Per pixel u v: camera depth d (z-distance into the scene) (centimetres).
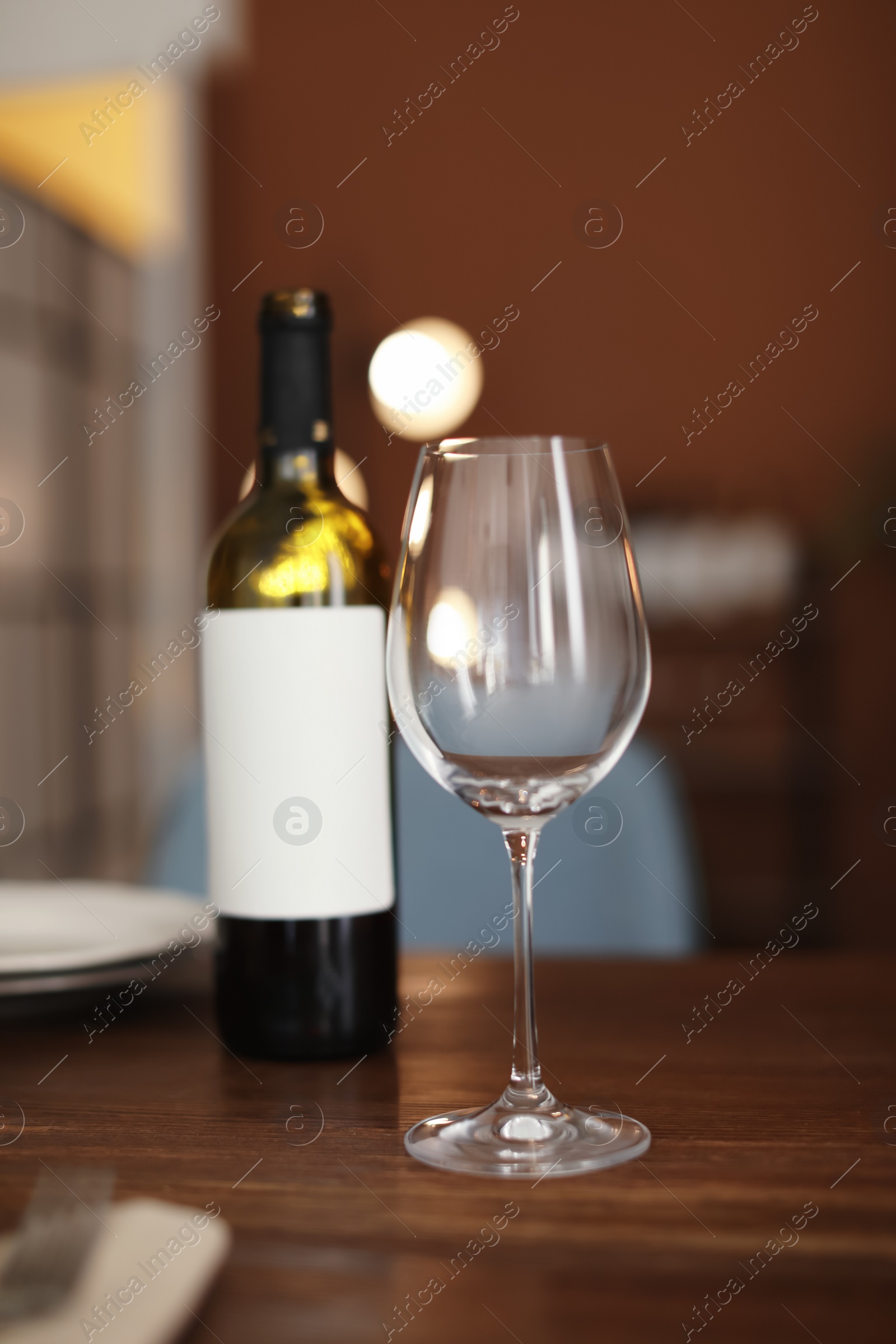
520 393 352
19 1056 58
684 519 348
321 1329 30
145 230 361
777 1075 51
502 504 43
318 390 59
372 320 355
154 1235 33
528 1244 35
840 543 339
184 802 115
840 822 345
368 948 55
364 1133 45
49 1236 32
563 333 350
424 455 45
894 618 340
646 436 348
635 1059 54
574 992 68
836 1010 63
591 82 345
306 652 54
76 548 359
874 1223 36
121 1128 46
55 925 75
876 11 333
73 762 360
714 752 348
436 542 44
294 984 55
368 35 351
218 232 360
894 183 335
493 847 115
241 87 356
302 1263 34
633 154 345
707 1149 42
